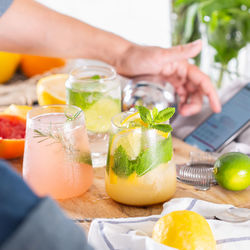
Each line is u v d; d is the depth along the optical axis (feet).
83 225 2.63
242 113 3.58
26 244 1.30
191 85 3.93
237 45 5.23
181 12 5.03
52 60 4.41
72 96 3.12
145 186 2.68
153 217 2.57
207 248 2.31
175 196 2.84
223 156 2.86
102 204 2.78
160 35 7.30
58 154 2.71
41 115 2.78
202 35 5.69
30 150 2.73
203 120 3.64
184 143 3.42
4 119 3.32
